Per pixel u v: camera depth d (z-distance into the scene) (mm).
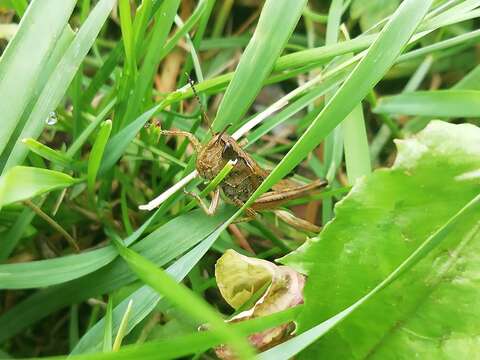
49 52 59
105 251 64
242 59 67
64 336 74
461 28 95
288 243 78
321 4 104
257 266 59
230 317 60
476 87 86
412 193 53
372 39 71
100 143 62
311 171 93
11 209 67
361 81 58
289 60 72
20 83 57
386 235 54
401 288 54
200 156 71
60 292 64
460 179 52
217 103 95
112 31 101
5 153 62
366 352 56
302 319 55
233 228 79
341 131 80
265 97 100
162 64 97
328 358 57
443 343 54
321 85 75
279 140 95
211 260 76
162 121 85
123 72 70
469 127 52
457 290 53
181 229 67
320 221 87
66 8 60
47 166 76
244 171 74
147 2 68
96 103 88
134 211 81
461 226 53
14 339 73
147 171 86
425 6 59
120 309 59
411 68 96
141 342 64
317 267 55
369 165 73
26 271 59
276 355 49
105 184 75
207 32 104
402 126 96
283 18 66
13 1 70
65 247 76
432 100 80
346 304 55
